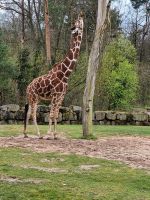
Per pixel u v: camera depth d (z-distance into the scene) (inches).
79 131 603.8
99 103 947.3
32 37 1239.5
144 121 787.4
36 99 514.9
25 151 406.6
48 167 343.0
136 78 1034.1
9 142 462.3
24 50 919.7
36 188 278.2
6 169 329.1
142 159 391.2
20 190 272.5
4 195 261.9
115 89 948.0
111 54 979.9
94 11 1284.4
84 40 1298.0
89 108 524.1
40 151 409.4
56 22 1190.3
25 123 519.5
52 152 405.4
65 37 1243.2
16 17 1449.3
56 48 1084.5
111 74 950.4
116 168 348.5
